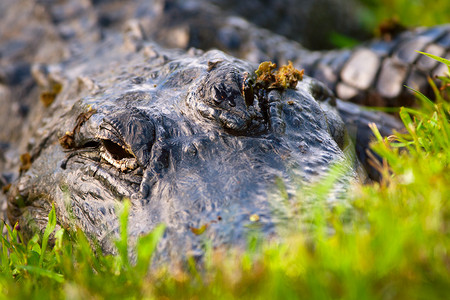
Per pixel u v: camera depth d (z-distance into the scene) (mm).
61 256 2205
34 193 2941
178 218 2096
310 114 2666
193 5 5531
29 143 3592
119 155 2471
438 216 1787
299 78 2814
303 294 1634
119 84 3072
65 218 2594
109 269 2070
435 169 2180
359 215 1933
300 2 6559
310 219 1938
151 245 1956
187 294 1800
